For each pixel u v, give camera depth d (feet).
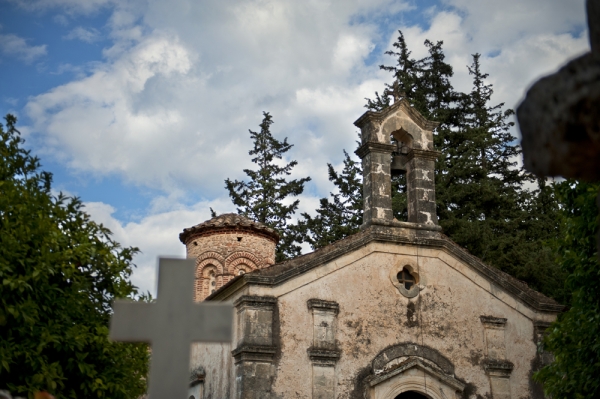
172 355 20.66
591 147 13.50
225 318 21.04
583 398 41.29
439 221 101.14
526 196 117.50
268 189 138.10
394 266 60.39
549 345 46.42
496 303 62.59
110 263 40.27
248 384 52.75
